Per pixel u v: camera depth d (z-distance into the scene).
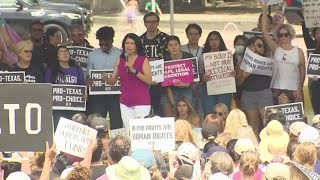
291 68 23.75
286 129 18.05
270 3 25.81
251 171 13.69
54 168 14.90
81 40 25.62
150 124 16.62
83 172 11.93
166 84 23.67
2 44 23.53
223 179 12.42
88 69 23.62
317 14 26.70
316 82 24.50
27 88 12.18
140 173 13.16
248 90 23.91
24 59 22.45
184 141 16.81
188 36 24.47
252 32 26.61
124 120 21.27
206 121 17.62
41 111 12.22
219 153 13.97
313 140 15.77
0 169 13.33
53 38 23.64
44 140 12.22
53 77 22.89
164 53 24.03
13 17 43.94
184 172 13.60
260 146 16.23
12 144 12.23
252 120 24.00
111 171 13.20
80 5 46.59
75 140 16.02
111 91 23.44
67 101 23.06
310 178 11.91
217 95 24.38
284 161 15.37
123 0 57.78
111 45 23.62
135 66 21.02
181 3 67.50
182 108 21.02
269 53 24.34
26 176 11.89
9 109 12.21
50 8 44.84
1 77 22.12
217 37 24.33
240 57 24.69
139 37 23.25
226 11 67.75
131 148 16.62
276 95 23.94
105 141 16.42
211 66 24.25
